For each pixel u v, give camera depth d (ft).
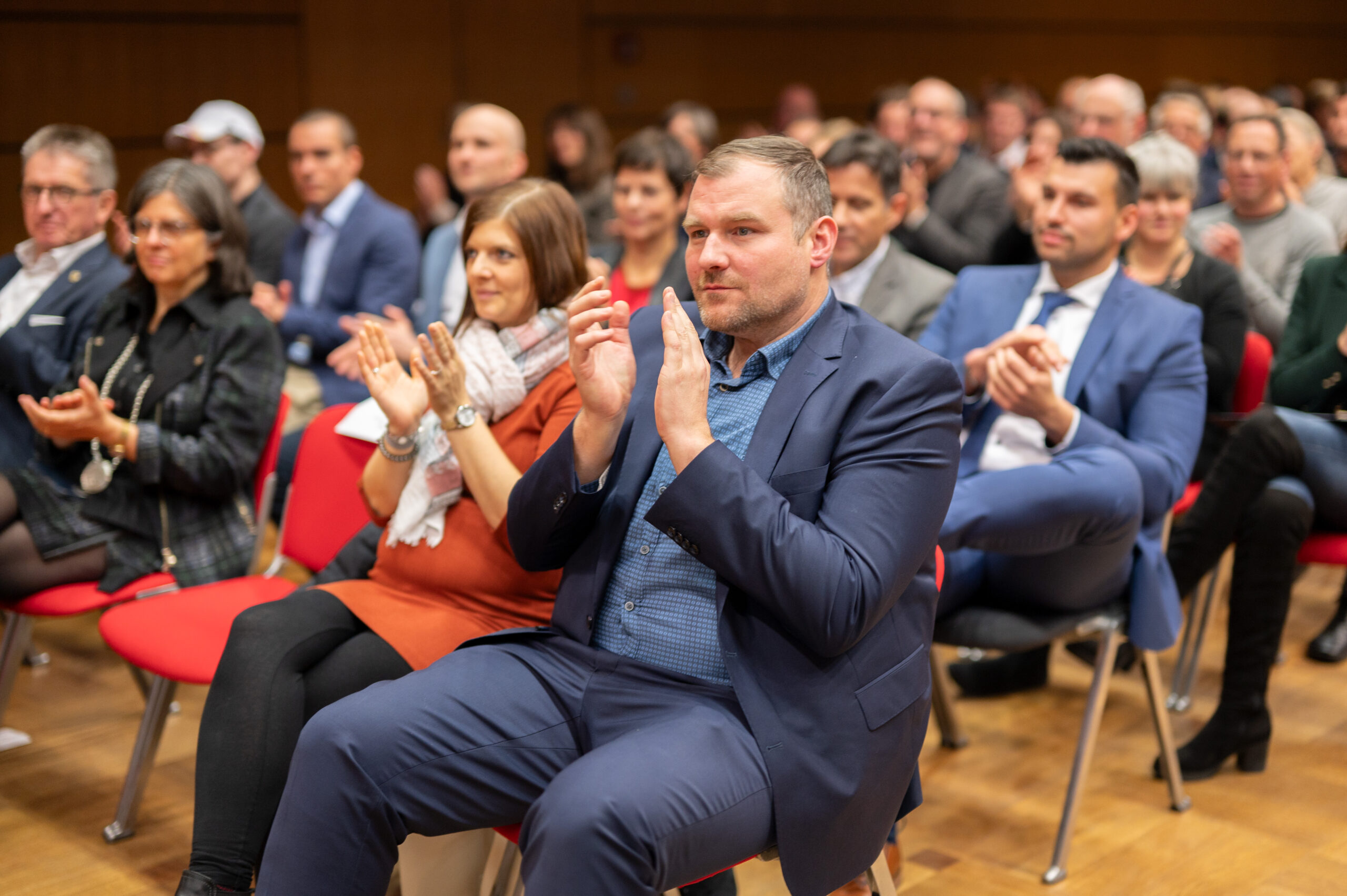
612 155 27.61
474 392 6.72
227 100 21.99
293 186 23.09
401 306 14.03
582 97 27.07
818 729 4.98
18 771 8.57
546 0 26.16
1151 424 7.90
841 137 10.58
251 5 22.07
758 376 5.52
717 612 5.19
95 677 10.30
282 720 5.98
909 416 5.09
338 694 6.13
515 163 14.88
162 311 8.85
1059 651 10.88
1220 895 7.04
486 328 7.05
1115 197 8.16
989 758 8.80
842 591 4.78
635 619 5.43
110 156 10.22
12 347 9.54
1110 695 9.89
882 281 10.65
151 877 7.27
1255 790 8.29
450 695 5.34
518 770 5.34
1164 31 35.70
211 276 8.76
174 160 8.75
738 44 29.14
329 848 5.08
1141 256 10.32
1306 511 8.24
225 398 8.39
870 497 4.98
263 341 8.60
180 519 8.49
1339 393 9.17
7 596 8.12
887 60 31.35
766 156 5.21
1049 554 7.16
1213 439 10.11
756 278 5.20
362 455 7.93
